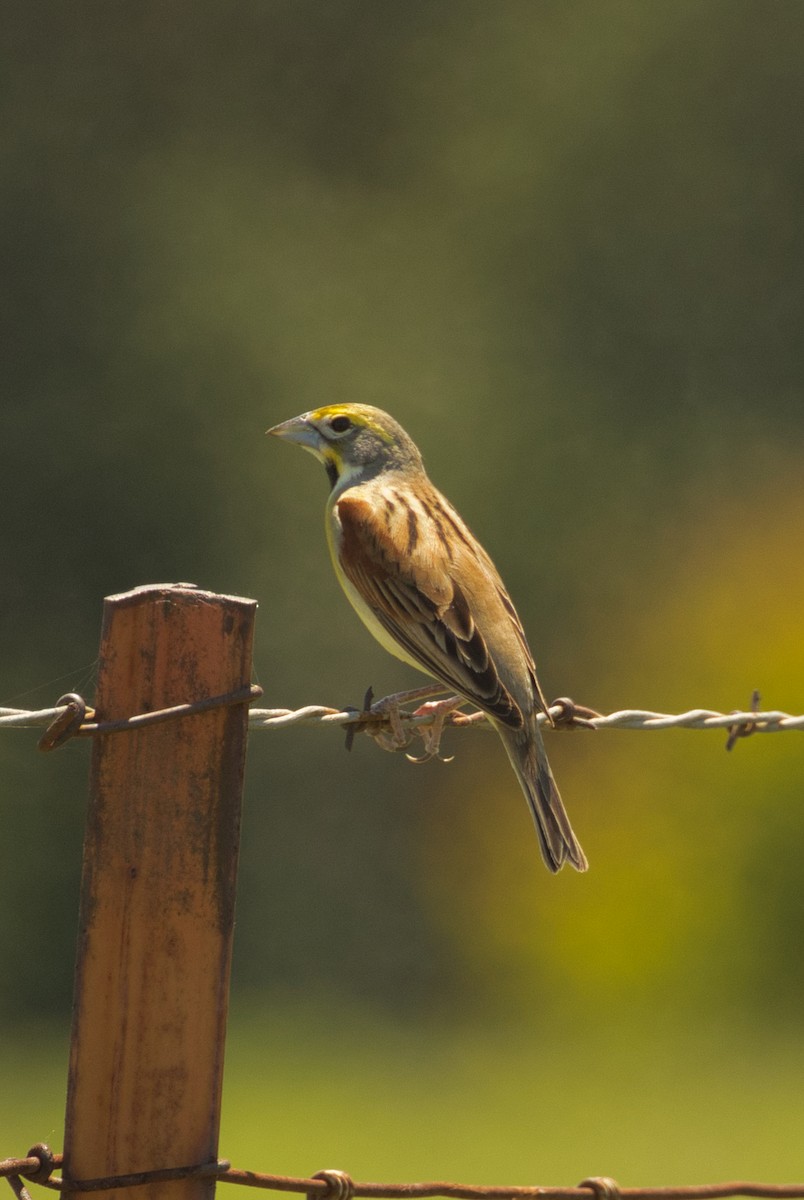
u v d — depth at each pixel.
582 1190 3.39
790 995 15.55
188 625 2.92
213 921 2.93
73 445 21.11
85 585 20.77
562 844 4.74
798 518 22.00
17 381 21.33
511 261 23.73
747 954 15.54
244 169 23.44
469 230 23.78
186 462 21.27
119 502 21.05
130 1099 2.91
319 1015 18.20
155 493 21.16
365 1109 13.55
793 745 15.44
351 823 20.05
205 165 23.27
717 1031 15.67
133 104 23.27
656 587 21.86
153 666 2.91
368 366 22.25
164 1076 2.92
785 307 24.03
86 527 20.86
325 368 22.11
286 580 21.08
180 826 2.92
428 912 19.55
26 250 22.02
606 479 22.61
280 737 20.22
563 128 24.33
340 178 23.83
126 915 2.91
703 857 15.68
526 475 22.41
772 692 16.02
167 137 23.31
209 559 21.11
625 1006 16.05
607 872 15.98
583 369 23.30
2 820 18.69
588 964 16.16
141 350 21.64
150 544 20.98
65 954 18.67
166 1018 2.92
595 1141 12.33
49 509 20.83
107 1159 2.91
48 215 22.30
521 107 24.41
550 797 4.78
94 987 2.90
